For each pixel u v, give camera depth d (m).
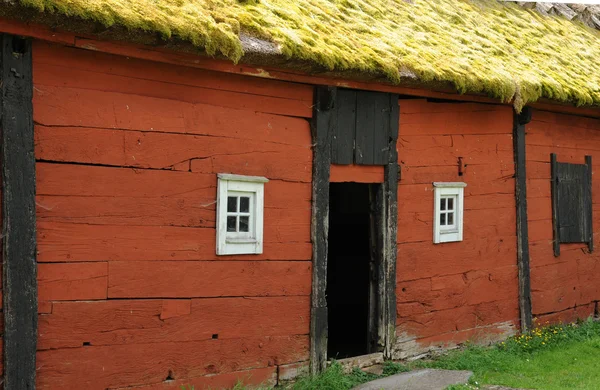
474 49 9.69
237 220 6.92
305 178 7.51
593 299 11.82
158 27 5.62
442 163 9.11
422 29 9.44
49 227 5.59
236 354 6.90
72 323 5.73
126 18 5.46
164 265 6.32
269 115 7.16
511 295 10.13
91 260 5.84
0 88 5.27
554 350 9.71
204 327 6.64
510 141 10.14
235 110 6.86
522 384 7.90
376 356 8.28
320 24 7.59
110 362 5.96
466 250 9.45
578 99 10.14
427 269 8.91
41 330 5.54
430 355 8.91
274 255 7.23
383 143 8.35
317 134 7.55
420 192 8.83
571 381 8.12
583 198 11.58
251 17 6.73
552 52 11.23
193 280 6.54
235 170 6.86
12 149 5.32
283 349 7.32
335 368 7.65
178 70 6.40
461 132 9.38
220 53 6.22
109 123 5.95
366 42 7.82
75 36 5.59
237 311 6.91
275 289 7.25
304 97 7.47
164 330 6.33
